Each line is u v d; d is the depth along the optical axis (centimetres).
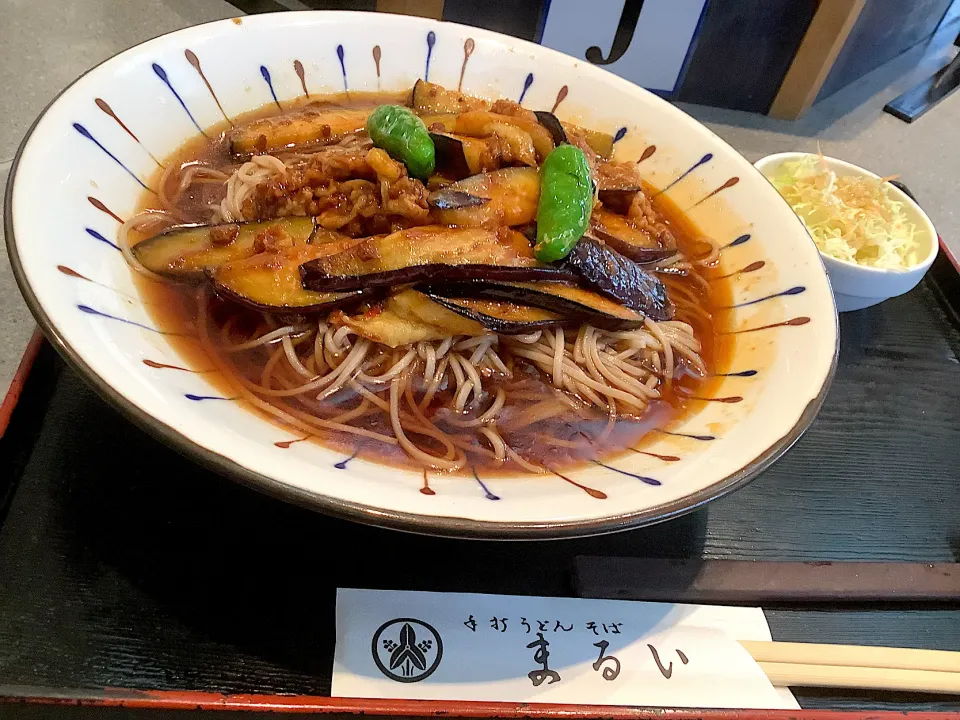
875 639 25
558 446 25
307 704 19
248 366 25
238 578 22
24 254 20
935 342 37
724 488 21
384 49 36
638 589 24
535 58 38
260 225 27
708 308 32
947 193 53
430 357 27
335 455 21
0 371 28
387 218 27
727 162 34
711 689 22
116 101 27
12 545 21
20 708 19
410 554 23
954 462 32
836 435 32
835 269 35
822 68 53
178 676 20
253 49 33
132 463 24
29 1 49
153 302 24
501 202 27
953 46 73
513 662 21
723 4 49
